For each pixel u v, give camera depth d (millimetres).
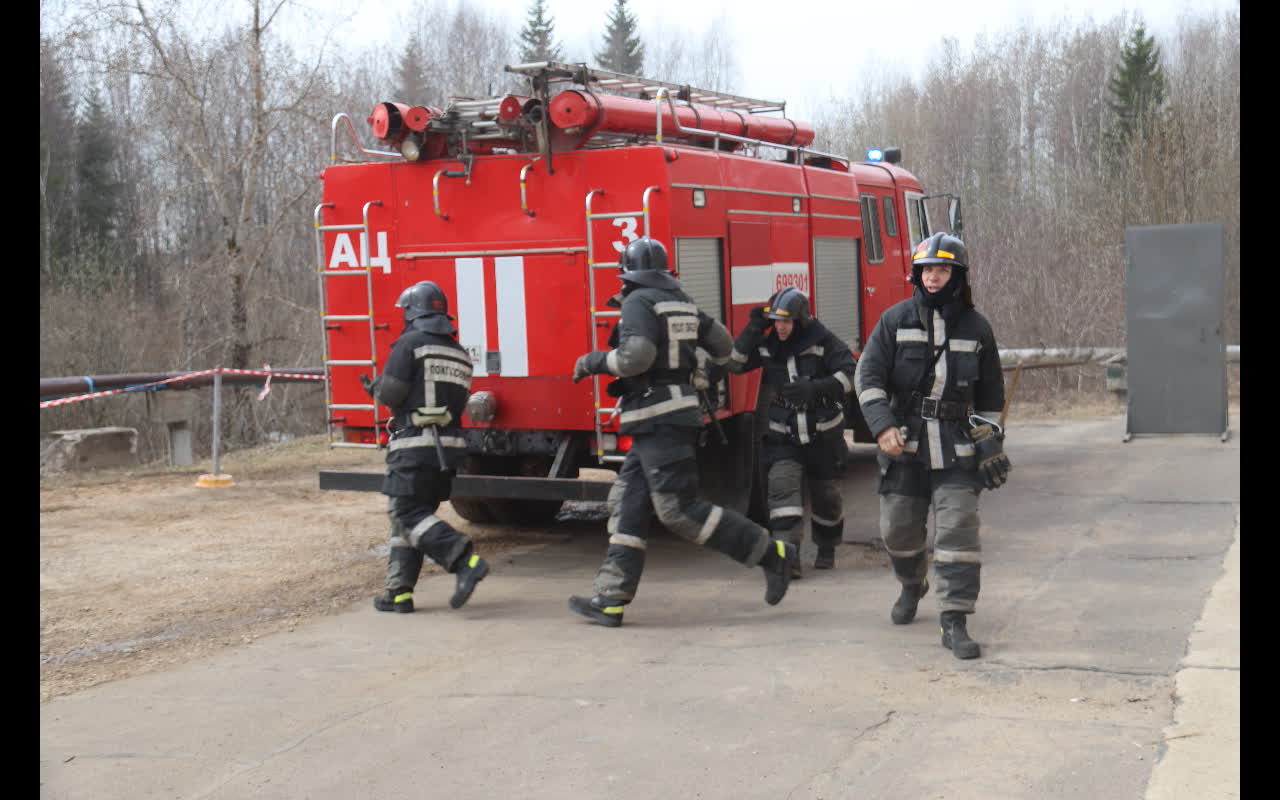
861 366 5656
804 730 4562
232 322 21031
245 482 12062
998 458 5465
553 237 7539
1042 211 25125
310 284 27422
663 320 6141
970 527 5461
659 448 6168
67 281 30031
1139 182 21609
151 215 26391
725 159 8086
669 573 7633
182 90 20000
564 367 7578
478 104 7676
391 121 7676
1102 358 16875
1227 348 14398
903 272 11641
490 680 5363
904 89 43875
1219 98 24500
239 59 20719
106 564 8156
